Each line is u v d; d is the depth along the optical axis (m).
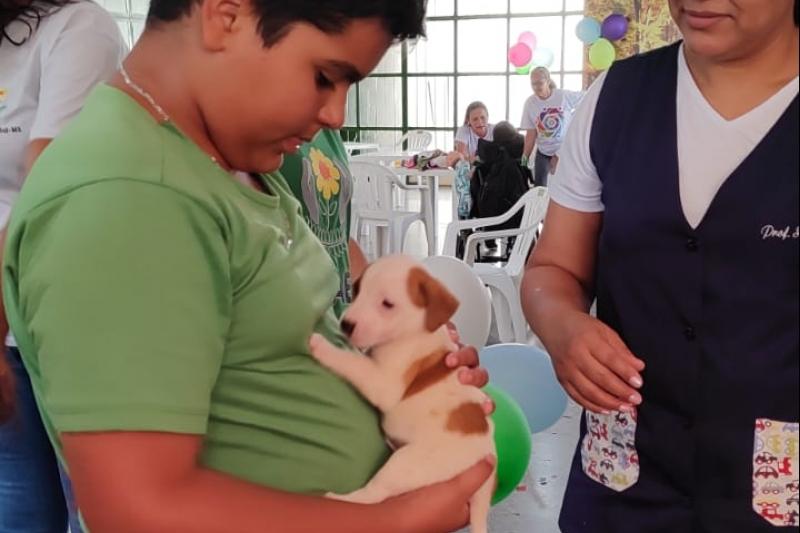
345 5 0.76
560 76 11.14
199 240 0.77
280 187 1.02
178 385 0.72
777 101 0.98
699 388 1.04
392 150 9.94
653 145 1.05
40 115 1.45
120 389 0.70
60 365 0.70
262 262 0.85
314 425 0.92
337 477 0.94
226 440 0.88
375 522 0.84
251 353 0.87
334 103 0.84
